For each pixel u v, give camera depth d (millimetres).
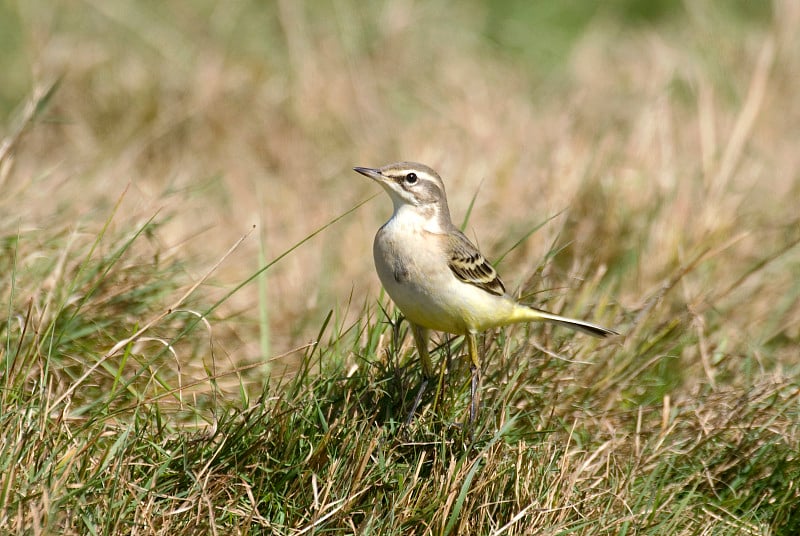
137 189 14734
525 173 15438
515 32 22891
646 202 14336
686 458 9711
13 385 8711
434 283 9430
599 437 9898
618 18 23953
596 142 16219
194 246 13688
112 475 7926
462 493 8070
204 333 11227
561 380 10188
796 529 9039
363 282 13766
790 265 13641
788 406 10172
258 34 20531
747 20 22828
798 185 15695
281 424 8602
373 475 8438
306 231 15055
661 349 11172
